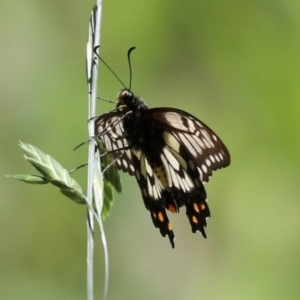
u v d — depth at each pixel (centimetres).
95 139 125
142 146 130
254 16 156
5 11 155
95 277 153
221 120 158
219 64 157
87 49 124
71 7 155
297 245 155
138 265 155
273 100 156
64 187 123
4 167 153
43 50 155
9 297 152
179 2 155
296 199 155
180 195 131
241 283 155
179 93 157
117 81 155
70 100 154
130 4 155
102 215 126
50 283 152
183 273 156
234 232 156
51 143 153
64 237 153
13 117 154
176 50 156
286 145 156
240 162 156
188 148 130
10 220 153
